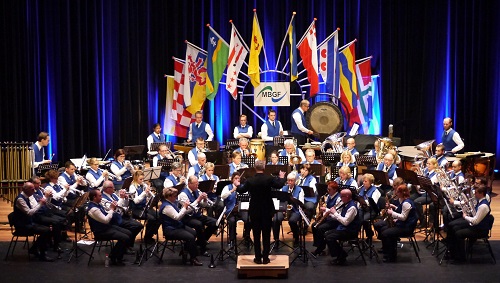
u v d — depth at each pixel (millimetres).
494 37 17812
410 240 10797
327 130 16875
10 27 16984
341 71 18016
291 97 18344
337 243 10320
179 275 9953
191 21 18156
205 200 10930
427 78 18234
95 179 12844
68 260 10641
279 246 11391
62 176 12367
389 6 18141
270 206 9938
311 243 11523
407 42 18234
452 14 17969
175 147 15961
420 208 12055
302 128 16234
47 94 17688
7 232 12320
